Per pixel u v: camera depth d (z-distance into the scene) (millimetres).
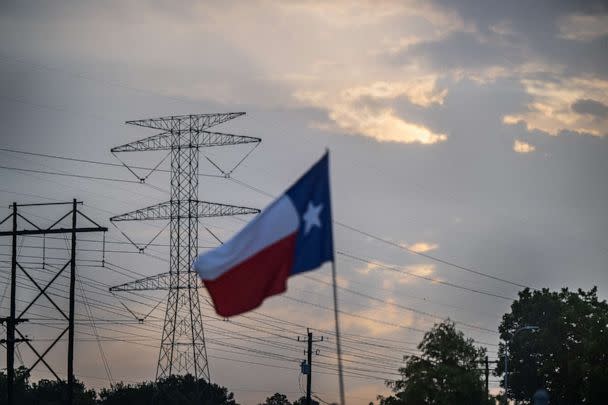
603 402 145250
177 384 157000
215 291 40406
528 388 153000
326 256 39562
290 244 39906
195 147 118750
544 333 151750
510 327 157750
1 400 153250
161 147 120438
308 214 39906
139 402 152875
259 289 40125
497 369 157000
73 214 96562
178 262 117500
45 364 94750
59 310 95812
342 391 38406
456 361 108625
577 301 154500
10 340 94625
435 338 109250
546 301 155000
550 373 151500
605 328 148625
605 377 145000
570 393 149875
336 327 38875
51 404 157500
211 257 40562
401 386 108875
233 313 40281
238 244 40469
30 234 95875
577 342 152500
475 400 106562
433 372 106625
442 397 105750
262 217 40312
